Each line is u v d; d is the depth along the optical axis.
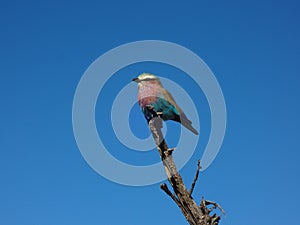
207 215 5.54
